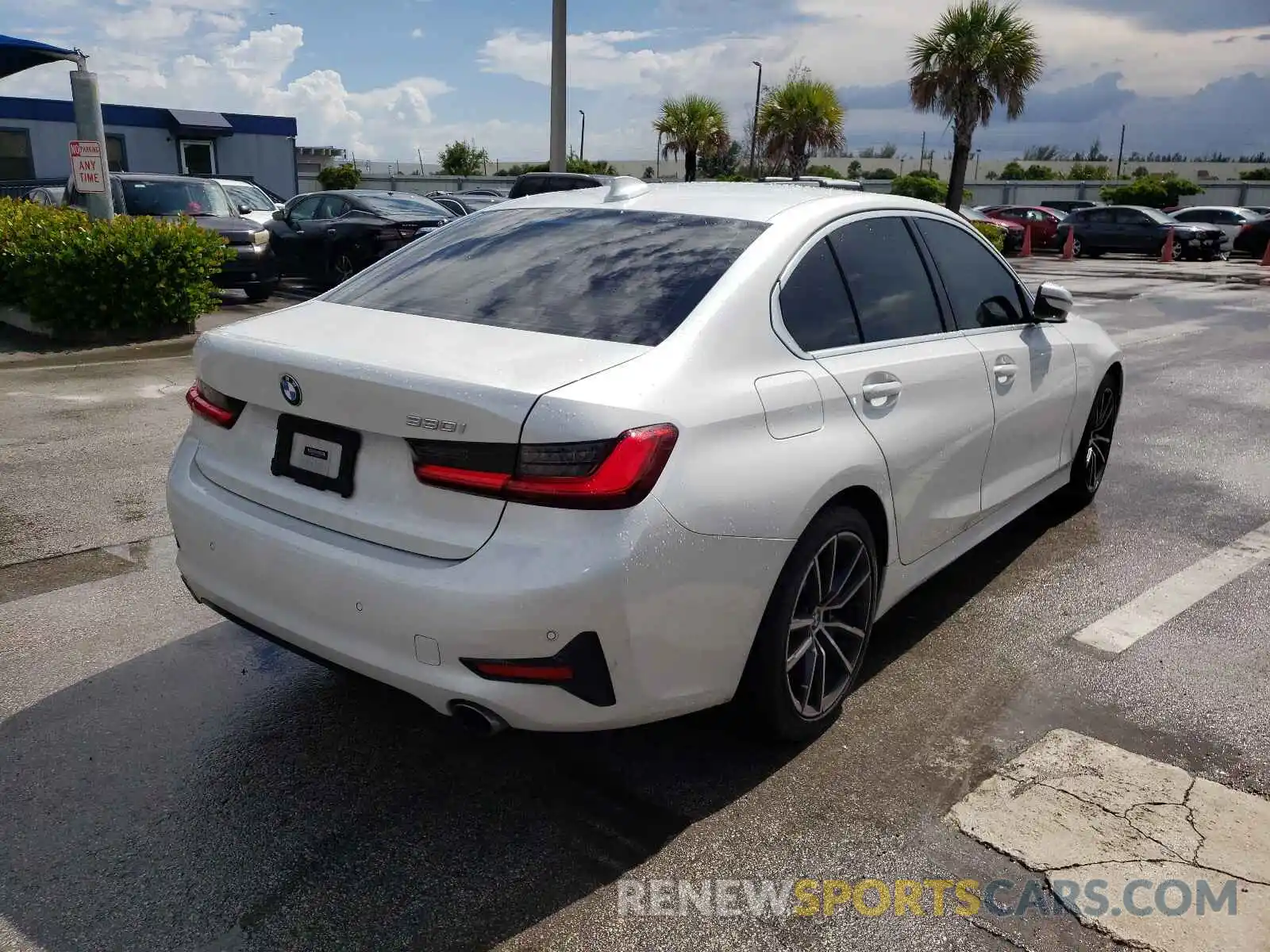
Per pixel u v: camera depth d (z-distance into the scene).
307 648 2.72
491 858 2.64
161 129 29.31
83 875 2.56
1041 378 4.42
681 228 3.26
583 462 2.36
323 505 2.68
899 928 2.41
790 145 34.31
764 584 2.75
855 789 2.95
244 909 2.45
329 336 2.83
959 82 28.50
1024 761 3.11
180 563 3.09
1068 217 29.41
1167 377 9.53
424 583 2.43
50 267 9.82
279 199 19.12
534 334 2.76
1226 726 3.33
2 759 3.05
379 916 2.44
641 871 2.60
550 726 2.49
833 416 3.02
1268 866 2.63
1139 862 2.64
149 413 7.26
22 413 7.18
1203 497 5.82
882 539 3.35
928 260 3.84
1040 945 2.37
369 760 3.09
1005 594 4.40
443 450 2.45
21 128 27.02
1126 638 3.98
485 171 61.50
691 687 2.68
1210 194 40.66
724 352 2.76
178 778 2.98
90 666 3.64
